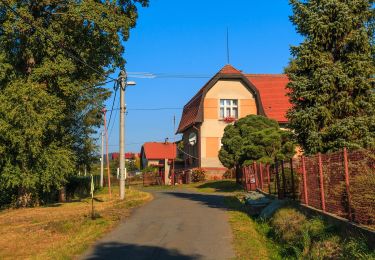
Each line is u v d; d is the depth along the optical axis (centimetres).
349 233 963
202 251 1188
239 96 4672
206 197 2923
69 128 3325
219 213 1978
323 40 1602
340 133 1511
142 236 1426
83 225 1658
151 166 7050
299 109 1627
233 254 1142
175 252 1180
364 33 1558
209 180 4553
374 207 919
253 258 1095
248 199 2280
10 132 2423
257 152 3095
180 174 5447
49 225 1694
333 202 1165
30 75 2497
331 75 1543
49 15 2528
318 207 1302
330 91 1564
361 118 1509
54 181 2686
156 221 1755
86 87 3262
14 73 2500
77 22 2447
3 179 2591
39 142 2484
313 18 1594
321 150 1543
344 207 1085
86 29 2534
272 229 1453
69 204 2734
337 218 1070
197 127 4691
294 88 1630
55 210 2372
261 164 2552
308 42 1617
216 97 4666
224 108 4672
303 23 1644
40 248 1258
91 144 3697
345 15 1556
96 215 1939
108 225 1656
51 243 1331
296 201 1580
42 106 2483
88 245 1278
